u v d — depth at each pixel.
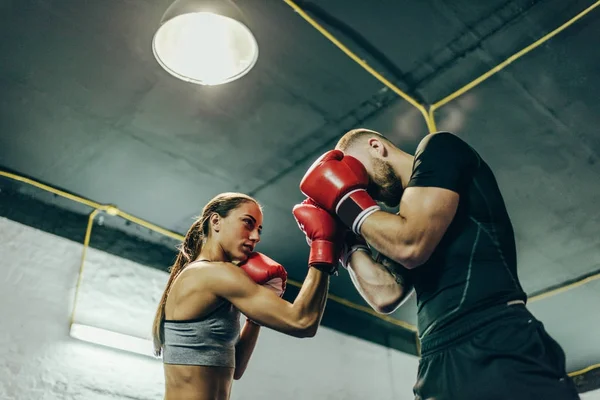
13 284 3.30
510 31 2.81
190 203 3.74
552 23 2.78
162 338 1.81
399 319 5.10
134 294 3.74
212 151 3.38
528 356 1.35
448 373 1.41
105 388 3.36
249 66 2.77
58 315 3.38
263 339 4.27
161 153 3.36
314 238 1.76
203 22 2.65
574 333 5.10
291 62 2.90
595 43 2.85
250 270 1.83
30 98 3.00
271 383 4.11
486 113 3.24
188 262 1.95
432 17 2.73
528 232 4.11
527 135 3.39
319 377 4.40
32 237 3.48
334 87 3.05
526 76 3.03
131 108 3.08
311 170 1.72
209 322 1.74
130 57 2.81
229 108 3.12
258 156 3.43
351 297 4.77
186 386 1.66
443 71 3.00
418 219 1.48
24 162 3.37
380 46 2.86
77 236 3.65
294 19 2.69
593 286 4.51
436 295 1.53
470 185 1.58
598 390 5.23
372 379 4.73
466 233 1.54
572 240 4.16
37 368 3.17
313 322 1.71
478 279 1.48
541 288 4.64
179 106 3.09
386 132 3.33
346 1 2.64
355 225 1.60
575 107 3.20
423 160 1.59
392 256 1.52
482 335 1.40
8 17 2.62
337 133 3.31
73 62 2.83
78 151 3.32
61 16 2.62
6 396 3.00
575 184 3.70
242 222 1.90
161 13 2.61
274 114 3.18
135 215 3.79
